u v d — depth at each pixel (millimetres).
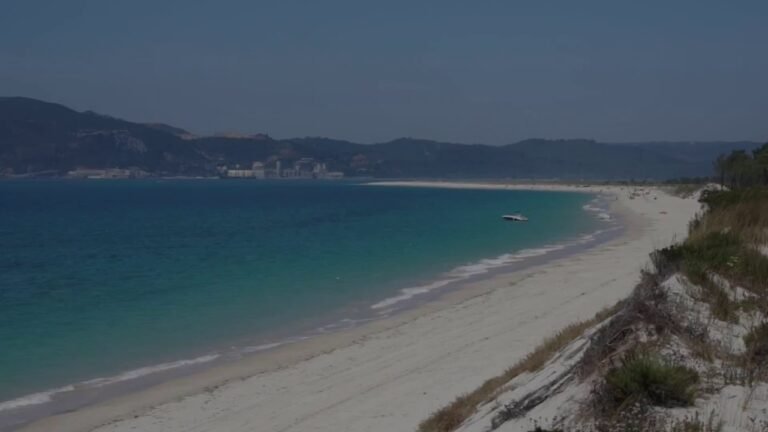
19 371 16469
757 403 7809
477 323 19969
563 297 23031
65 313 23141
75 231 58219
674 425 7191
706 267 14094
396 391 13742
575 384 9094
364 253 39719
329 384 14906
